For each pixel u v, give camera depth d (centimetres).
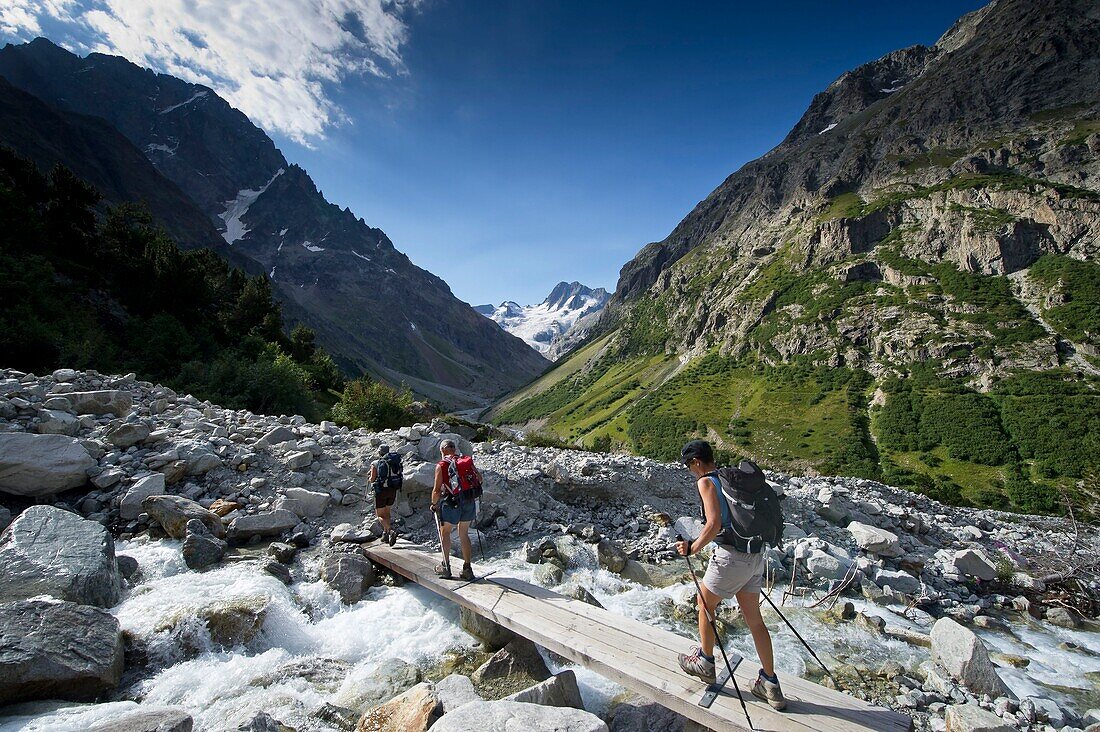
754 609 541
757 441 12638
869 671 770
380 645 741
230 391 3681
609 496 1488
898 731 492
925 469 9831
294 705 570
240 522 1002
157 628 649
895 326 15275
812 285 19438
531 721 483
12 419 1117
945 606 1099
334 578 875
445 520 860
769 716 511
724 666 596
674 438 13988
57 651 531
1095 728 612
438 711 537
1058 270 14162
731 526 536
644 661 603
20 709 490
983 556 1337
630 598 991
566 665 712
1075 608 1138
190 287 5972
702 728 573
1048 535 1888
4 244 4278
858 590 1122
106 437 1162
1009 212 16638
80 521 773
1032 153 19688
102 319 4622
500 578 860
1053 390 11031
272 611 735
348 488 1229
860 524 1442
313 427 1652
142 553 876
